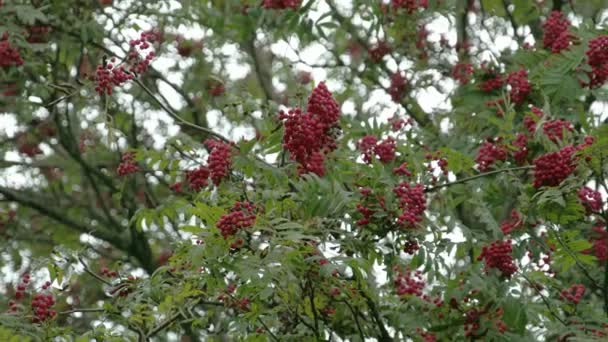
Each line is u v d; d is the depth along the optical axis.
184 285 7.38
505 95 9.03
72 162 13.60
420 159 7.96
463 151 9.22
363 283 7.06
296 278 6.59
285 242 6.18
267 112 7.64
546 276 7.94
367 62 12.12
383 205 6.82
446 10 11.66
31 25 11.12
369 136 7.93
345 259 6.23
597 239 9.09
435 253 7.09
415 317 8.22
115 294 7.58
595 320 7.86
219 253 6.14
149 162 7.86
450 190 8.30
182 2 11.75
